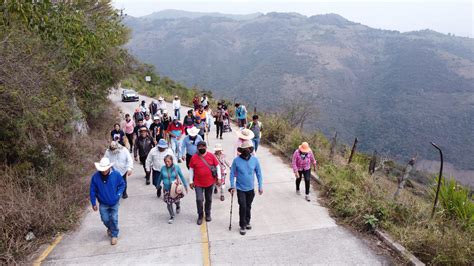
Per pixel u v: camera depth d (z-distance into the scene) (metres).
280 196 8.65
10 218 6.43
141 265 5.70
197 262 5.75
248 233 6.71
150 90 42.62
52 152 9.33
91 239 6.59
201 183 6.91
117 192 6.27
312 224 7.06
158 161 8.59
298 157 8.25
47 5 6.45
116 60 15.02
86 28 8.12
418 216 6.86
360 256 5.90
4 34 7.29
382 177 9.99
